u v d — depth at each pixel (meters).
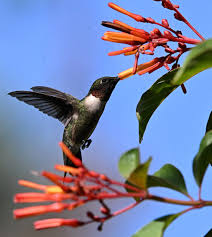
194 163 4.91
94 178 4.36
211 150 4.97
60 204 4.22
